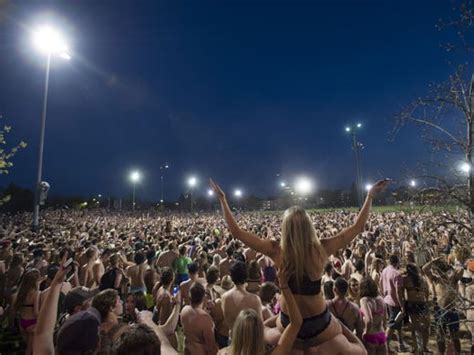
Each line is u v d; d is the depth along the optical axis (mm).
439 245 9805
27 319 5742
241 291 4793
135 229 25984
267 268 8430
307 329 2223
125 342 2043
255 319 2410
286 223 2328
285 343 2125
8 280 7895
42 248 10484
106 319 3590
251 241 2475
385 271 7266
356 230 2508
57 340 2410
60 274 3045
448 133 4848
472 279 6008
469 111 4629
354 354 2305
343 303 4977
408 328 8531
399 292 6781
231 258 9781
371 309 5250
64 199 85812
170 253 9797
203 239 16281
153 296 6520
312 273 2254
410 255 7059
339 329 2357
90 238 14656
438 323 4617
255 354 2322
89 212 64375
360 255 11297
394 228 14812
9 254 10305
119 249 12273
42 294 5898
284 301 2371
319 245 2314
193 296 4730
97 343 2492
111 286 6555
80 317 2514
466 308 4352
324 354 2203
